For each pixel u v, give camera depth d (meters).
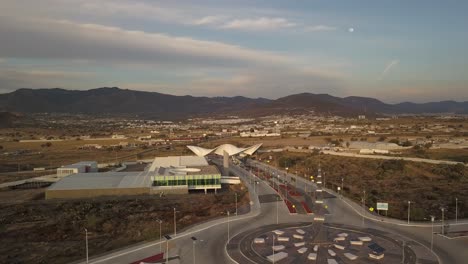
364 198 130.12
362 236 92.19
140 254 82.50
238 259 79.06
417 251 82.38
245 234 95.69
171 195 147.12
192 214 118.56
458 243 87.25
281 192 147.62
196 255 81.75
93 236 98.81
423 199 128.62
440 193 136.50
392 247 84.88
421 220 105.75
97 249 87.44
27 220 113.12
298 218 110.69
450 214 110.06
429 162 183.88
